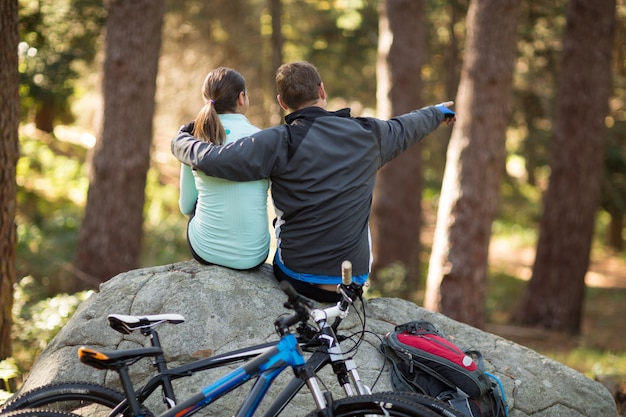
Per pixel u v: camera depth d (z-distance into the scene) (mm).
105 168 9445
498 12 9297
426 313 4133
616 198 16156
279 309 3646
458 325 4113
